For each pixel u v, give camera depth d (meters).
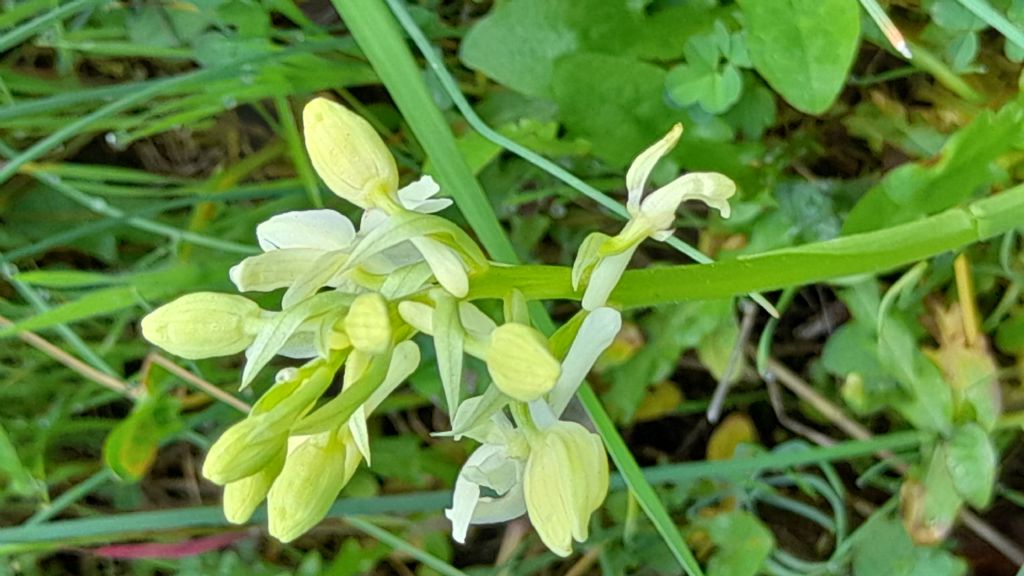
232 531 0.25
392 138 0.24
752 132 0.21
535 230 0.23
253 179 0.25
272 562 0.26
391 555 0.25
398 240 0.13
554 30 0.21
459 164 0.19
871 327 0.21
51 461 0.25
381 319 0.12
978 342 0.20
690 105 0.21
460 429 0.13
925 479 0.21
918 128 0.21
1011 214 0.16
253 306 0.13
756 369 0.24
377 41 0.18
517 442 0.14
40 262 0.25
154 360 0.23
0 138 0.24
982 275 0.21
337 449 0.13
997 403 0.20
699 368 0.24
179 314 0.13
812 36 0.19
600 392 0.23
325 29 0.24
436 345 0.13
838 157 0.22
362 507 0.22
